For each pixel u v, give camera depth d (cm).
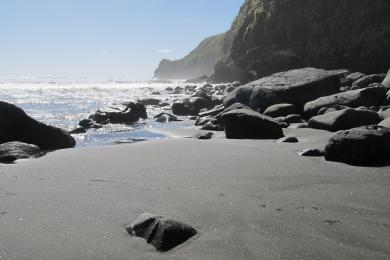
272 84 1794
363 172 688
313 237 413
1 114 1116
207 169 720
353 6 4816
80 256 374
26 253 380
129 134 1473
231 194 564
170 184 623
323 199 540
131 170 725
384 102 1488
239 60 6038
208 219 463
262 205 513
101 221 461
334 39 4928
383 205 513
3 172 720
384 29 4512
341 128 1183
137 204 520
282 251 381
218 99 2497
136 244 400
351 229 433
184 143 1016
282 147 965
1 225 450
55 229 438
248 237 414
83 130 1541
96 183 635
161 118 1988
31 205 521
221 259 367
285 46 5375
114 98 3609
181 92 4594
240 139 1150
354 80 2430
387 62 4462
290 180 639
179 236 404
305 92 1711
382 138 754
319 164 750
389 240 405
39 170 734
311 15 5156
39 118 1989
